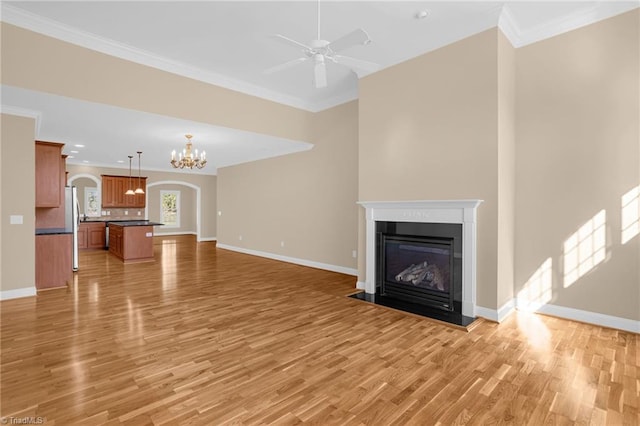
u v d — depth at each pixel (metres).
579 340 2.94
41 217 5.43
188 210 13.91
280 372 2.40
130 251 7.15
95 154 7.64
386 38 3.77
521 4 3.18
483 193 3.47
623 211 3.13
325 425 1.82
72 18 3.42
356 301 4.17
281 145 6.50
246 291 4.67
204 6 3.20
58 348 2.78
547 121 3.55
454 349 2.78
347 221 5.84
